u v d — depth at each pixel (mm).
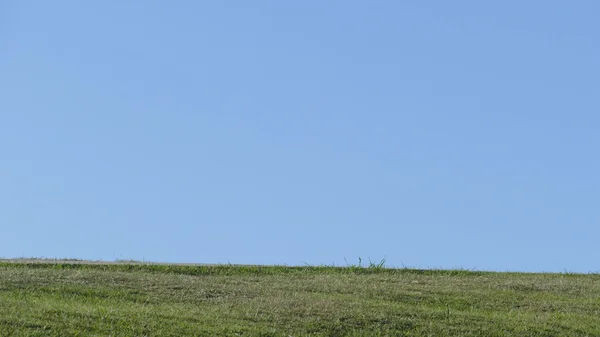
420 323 12750
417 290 15516
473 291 15617
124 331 11430
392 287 15680
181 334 11484
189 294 14094
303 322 12445
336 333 12133
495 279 17266
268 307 13211
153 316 12219
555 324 13266
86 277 14820
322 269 18016
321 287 15414
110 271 15922
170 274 16250
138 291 14070
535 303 14898
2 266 16047
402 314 13141
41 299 12953
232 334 11656
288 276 16891
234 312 12828
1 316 11453
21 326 11195
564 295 15805
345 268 18125
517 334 12609
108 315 12055
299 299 13844
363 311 13086
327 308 13188
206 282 15281
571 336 12734
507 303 14836
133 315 12172
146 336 11320
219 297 14023
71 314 11922
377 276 17281
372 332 12242
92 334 11211
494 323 13062
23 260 17141
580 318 13867
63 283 14227
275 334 11820
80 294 13625
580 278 17719
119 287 14250
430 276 17578
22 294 13258
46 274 14859
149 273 16094
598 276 18062
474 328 12711
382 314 12984
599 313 14375
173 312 12594
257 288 14945
